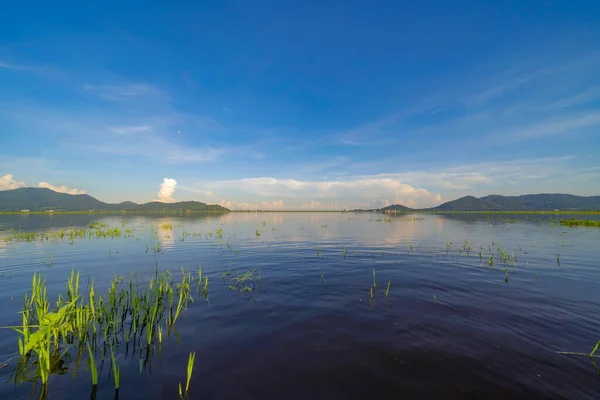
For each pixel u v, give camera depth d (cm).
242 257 2005
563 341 746
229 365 653
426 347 723
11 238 3067
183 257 2003
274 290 1226
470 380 589
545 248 2316
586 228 4478
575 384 573
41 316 673
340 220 7838
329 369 634
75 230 3969
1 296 1112
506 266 1647
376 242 2841
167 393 556
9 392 555
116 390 562
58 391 561
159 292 1073
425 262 1791
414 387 571
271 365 652
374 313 954
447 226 5209
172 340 773
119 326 865
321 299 1105
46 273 1511
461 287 1236
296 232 3975
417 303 1045
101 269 1616
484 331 809
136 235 3497
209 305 1045
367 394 552
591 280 1330
